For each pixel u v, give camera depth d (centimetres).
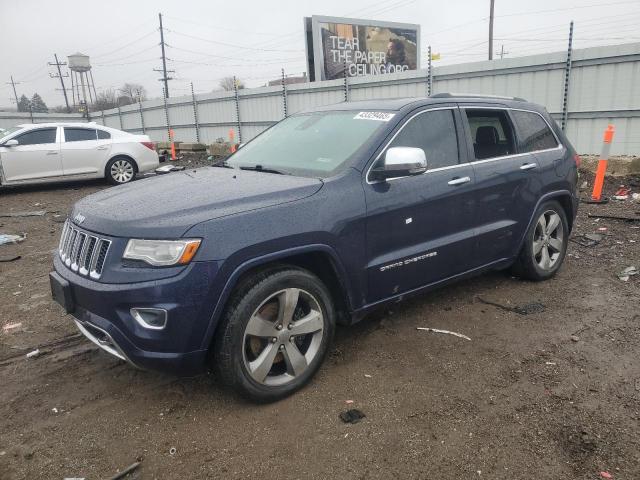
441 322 423
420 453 268
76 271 307
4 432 293
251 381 302
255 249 292
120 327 280
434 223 389
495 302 462
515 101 492
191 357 286
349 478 252
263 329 303
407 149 340
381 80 1486
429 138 397
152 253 276
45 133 1243
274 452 271
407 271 376
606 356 363
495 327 413
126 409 313
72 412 311
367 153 357
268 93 1917
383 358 366
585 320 423
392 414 301
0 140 1192
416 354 371
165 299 272
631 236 662
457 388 327
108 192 367
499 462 260
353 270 341
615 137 1025
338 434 284
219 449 275
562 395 317
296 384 323
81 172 1280
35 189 1315
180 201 308
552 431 283
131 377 351
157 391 332
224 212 293
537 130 500
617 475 250
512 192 454
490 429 286
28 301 500
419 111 396
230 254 282
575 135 1087
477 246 429
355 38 2555
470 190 412
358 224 339
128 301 275
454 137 416
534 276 502
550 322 420
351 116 411
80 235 313
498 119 463
